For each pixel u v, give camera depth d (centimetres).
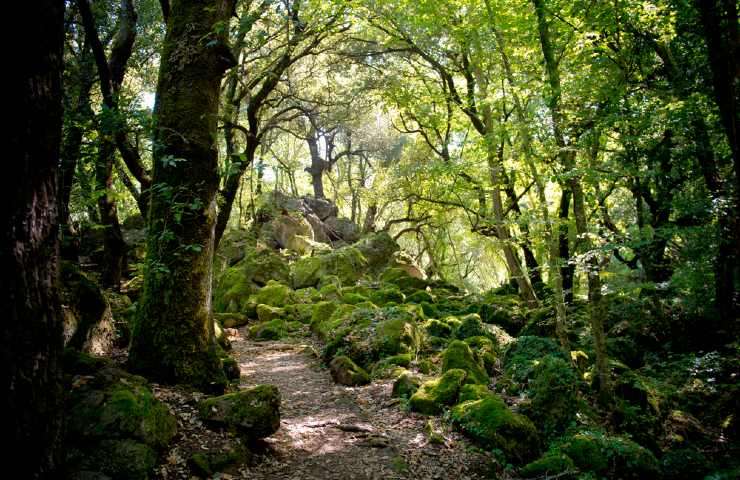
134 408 485
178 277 641
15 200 288
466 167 1433
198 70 663
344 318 1178
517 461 670
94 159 741
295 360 1092
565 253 1628
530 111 1000
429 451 653
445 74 1670
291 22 1151
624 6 951
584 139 950
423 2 1384
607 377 886
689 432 870
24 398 294
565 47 1052
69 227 853
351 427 702
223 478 500
